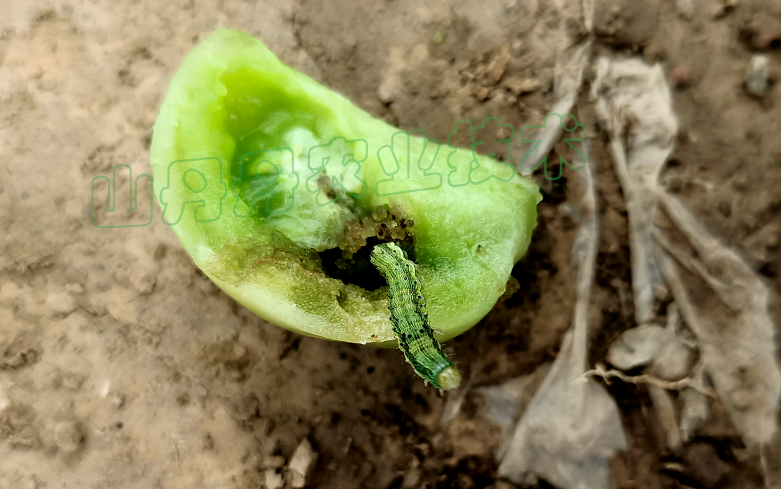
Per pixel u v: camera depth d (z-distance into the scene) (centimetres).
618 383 13
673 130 13
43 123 14
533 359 13
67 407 13
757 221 13
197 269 13
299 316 10
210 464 13
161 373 13
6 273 13
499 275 10
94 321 13
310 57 14
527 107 14
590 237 13
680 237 13
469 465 13
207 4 14
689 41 13
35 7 14
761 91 13
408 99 14
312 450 13
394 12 14
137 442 13
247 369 13
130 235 14
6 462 13
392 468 13
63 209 14
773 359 12
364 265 10
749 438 12
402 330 9
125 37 14
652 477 13
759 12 13
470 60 14
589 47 13
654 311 13
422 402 13
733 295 13
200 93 9
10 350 13
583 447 13
